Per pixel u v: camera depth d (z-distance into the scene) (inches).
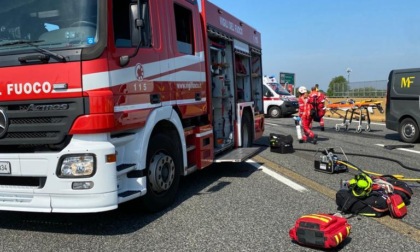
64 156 163.9
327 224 160.9
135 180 192.1
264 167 339.6
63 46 166.9
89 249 165.2
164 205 218.4
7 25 177.2
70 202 164.9
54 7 173.5
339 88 2055.9
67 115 163.2
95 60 164.2
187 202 233.6
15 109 169.9
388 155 403.2
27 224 198.5
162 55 217.3
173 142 227.8
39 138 167.0
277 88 1048.8
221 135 320.2
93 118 162.4
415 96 494.0
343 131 653.9
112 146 167.8
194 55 260.8
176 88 232.8
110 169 166.6
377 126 745.6
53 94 164.2
